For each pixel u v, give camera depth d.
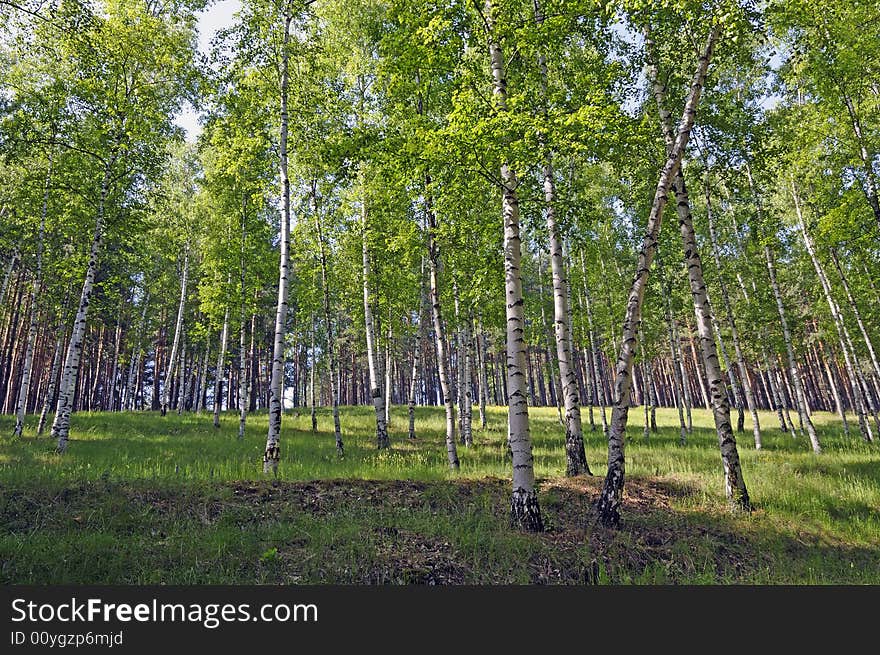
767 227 18.12
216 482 9.23
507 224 8.52
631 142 8.80
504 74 8.98
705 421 32.88
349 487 9.51
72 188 15.14
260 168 14.01
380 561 6.29
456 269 15.47
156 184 16.81
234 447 16.36
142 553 6.16
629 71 11.11
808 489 10.91
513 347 8.09
